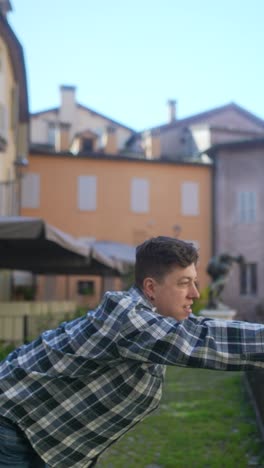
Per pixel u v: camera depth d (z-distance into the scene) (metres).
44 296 29.81
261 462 5.15
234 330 1.78
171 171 32.94
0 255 13.24
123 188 32.19
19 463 2.09
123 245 22.58
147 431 6.28
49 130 42.50
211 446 5.71
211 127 36.34
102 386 1.96
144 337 1.82
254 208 31.73
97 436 2.05
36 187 30.98
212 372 10.70
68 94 42.38
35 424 2.04
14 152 23.62
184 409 7.38
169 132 39.22
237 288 31.55
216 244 32.69
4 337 12.05
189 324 1.83
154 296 1.96
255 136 36.84
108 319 1.90
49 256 13.35
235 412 7.07
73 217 31.36
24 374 2.03
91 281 30.52
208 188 33.25
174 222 32.72
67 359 1.96
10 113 21.19
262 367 1.76
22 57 20.34
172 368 11.32
